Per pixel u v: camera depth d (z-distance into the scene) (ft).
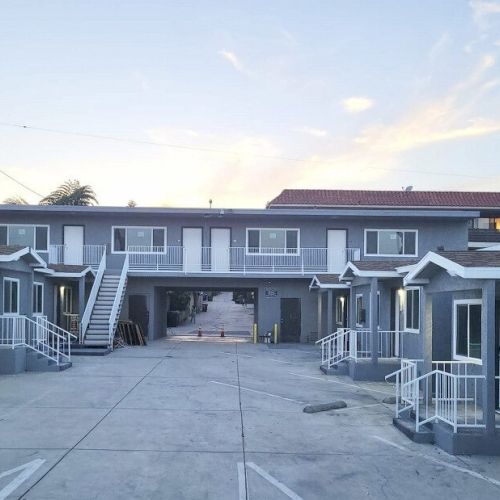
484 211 117.29
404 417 33.86
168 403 38.93
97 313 75.46
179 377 50.88
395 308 56.24
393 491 22.63
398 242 92.22
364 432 31.99
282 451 27.91
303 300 91.50
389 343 56.39
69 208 86.74
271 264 91.15
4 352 51.49
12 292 55.72
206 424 33.06
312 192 120.57
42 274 68.64
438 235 92.43
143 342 82.48
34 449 27.35
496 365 33.63
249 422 33.88
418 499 21.83
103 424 32.53
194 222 91.56
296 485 23.11
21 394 41.55
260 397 42.06
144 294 90.74
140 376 51.01
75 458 26.02
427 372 34.68
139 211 87.51
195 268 90.48
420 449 28.68
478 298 36.40
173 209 87.86
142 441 29.04
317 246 91.97
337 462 26.30
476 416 30.73
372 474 24.66
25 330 56.75
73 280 80.12
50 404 38.04
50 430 31.01
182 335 109.50
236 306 258.57
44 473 23.89
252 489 22.53
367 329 61.77
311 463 26.08
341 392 45.03
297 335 91.20
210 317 190.19
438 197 121.80
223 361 64.03
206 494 21.89
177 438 29.78
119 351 72.59
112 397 40.70
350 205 113.39
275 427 32.81
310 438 30.53
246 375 53.21
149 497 21.47
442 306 43.04
